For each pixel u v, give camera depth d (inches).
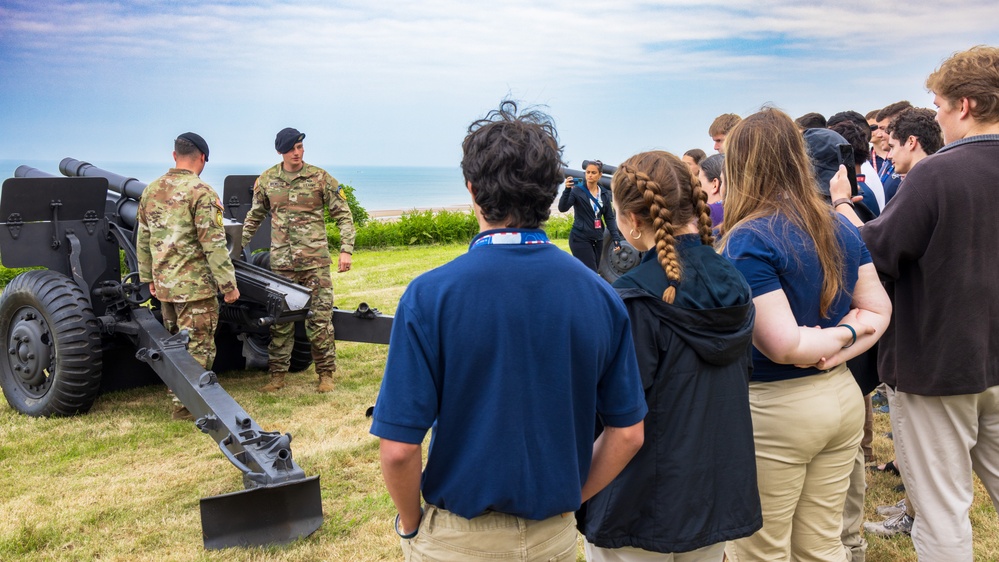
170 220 177.8
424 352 57.2
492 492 58.4
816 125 151.3
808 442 79.9
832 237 80.3
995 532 122.3
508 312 57.4
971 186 86.3
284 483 120.0
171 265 179.0
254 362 235.6
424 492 62.1
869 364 97.9
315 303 207.3
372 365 240.8
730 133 84.1
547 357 58.4
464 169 60.4
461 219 659.4
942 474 92.7
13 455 159.6
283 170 206.8
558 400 59.0
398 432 56.9
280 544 119.0
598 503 71.4
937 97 92.2
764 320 76.7
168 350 164.1
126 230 206.2
